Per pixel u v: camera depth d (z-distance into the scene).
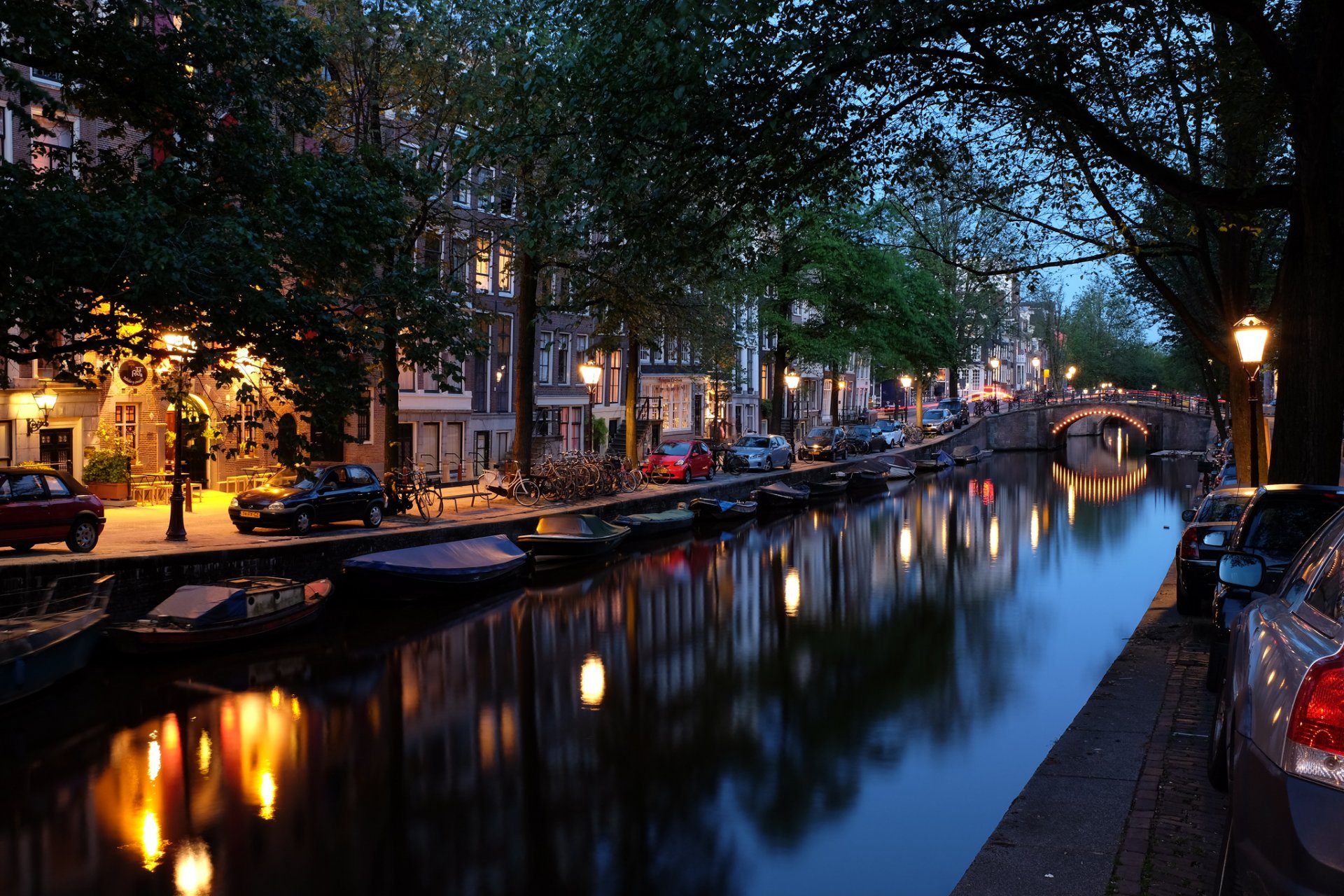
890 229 45.06
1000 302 66.75
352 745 13.12
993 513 41.31
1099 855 6.16
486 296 38.50
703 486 39.12
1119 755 8.09
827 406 79.94
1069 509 42.97
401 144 29.98
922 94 12.46
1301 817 2.78
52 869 9.38
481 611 21.48
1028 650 18.20
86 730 13.39
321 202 15.27
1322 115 10.18
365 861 9.62
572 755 12.72
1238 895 3.17
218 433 14.66
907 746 13.01
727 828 10.39
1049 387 98.75
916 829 10.36
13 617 15.39
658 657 17.91
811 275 51.12
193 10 14.65
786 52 10.97
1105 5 13.17
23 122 13.04
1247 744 3.31
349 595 21.23
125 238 11.95
